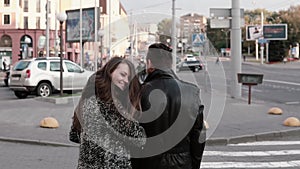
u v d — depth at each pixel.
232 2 21.05
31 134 11.59
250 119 14.35
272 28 90.56
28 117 14.66
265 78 42.31
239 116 15.02
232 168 8.65
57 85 22.55
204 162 9.12
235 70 20.84
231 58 20.98
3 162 8.88
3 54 69.56
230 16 21.02
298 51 106.38
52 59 22.91
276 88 30.39
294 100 21.94
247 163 9.08
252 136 11.61
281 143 11.35
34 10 79.31
